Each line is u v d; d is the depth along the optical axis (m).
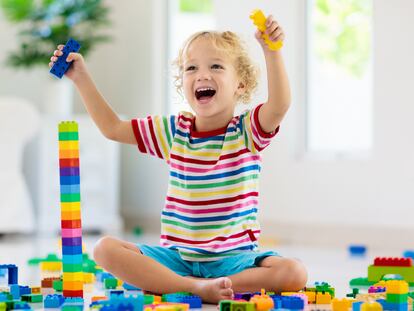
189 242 2.01
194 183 2.02
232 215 1.99
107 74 5.26
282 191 4.12
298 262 1.90
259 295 1.73
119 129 2.13
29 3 4.80
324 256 3.25
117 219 4.84
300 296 1.77
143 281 1.90
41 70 5.30
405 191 3.62
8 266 2.15
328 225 3.91
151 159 5.00
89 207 4.76
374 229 3.74
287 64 4.07
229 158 2.01
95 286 2.20
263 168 4.20
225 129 2.05
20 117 4.42
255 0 4.22
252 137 2.01
